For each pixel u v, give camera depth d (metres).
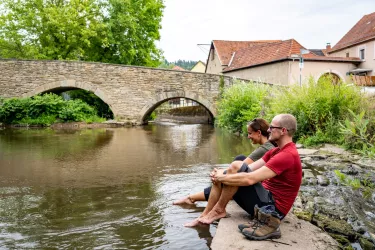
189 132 15.95
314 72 22.44
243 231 3.21
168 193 5.10
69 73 21.06
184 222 3.87
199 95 20.72
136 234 3.55
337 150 7.42
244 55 27.81
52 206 4.50
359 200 4.55
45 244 3.33
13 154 8.92
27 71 21.25
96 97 24.27
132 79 20.86
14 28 24.67
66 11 23.88
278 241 3.12
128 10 25.78
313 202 4.32
